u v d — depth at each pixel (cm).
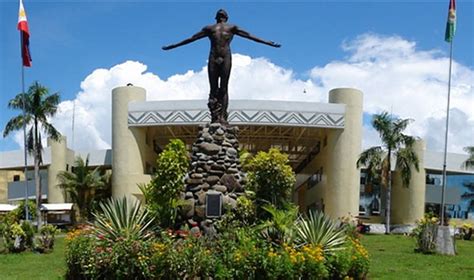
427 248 2245
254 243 1220
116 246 1198
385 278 1473
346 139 3916
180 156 1920
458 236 3547
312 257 1174
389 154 3956
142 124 3903
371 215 4712
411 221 4466
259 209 1471
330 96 4050
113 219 1336
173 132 4231
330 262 1220
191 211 1453
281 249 1207
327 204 3984
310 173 4862
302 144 4725
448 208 5019
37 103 3644
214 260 1159
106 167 5034
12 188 5097
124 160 3956
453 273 1623
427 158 4934
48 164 4722
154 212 1452
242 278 1134
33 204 4206
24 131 3497
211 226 1423
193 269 1140
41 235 2303
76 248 1278
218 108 1583
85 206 4356
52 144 4725
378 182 4450
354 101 3941
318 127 3862
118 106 3997
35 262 1830
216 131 1547
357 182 3975
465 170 5006
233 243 1230
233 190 1495
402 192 4547
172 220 1448
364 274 1353
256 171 2153
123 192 3931
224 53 1579
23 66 3312
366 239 3084
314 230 1305
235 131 1589
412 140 3922
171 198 1642
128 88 3988
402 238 3188
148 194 1944
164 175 1894
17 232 2181
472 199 4991
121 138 3975
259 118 3744
